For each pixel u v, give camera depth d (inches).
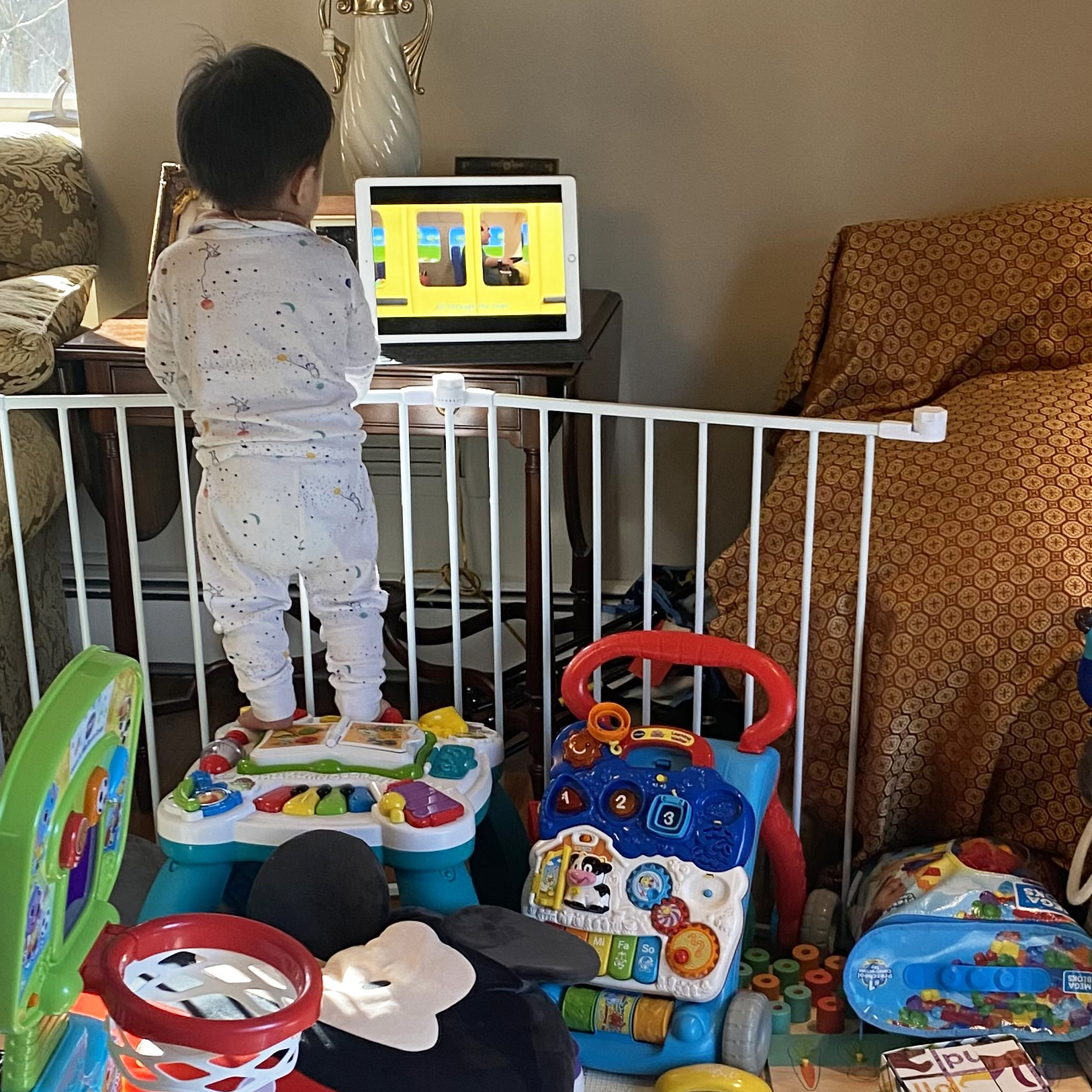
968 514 78.2
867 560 74.4
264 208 72.1
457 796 69.9
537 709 92.0
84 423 96.0
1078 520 76.2
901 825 80.0
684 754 73.9
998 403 86.2
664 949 66.9
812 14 104.6
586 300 104.3
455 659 84.1
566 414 92.5
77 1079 47.1
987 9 103.1
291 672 77.3
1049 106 104.8
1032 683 73.0
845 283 97.8
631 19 106.0
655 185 110.0
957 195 107.8
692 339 113.7
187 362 73.0
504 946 62.6
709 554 118.6
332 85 108.9
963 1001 68.7
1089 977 67.7
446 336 89.0
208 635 117.9
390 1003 58.1
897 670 75.8
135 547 82.8
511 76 108.4
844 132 107.2
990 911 68.9
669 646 74.3
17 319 91.0
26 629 83.1
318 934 64.0
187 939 51.2
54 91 121.0
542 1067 55.9
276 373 71.3
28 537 92.4
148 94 109.8
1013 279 93.5
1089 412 82.9
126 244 114.2
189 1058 46.0
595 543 79.7
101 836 47.3
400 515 115.3
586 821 70.2
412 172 94.0
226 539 73.2
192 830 67.7
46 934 42.9
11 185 104.5
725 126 108.0
